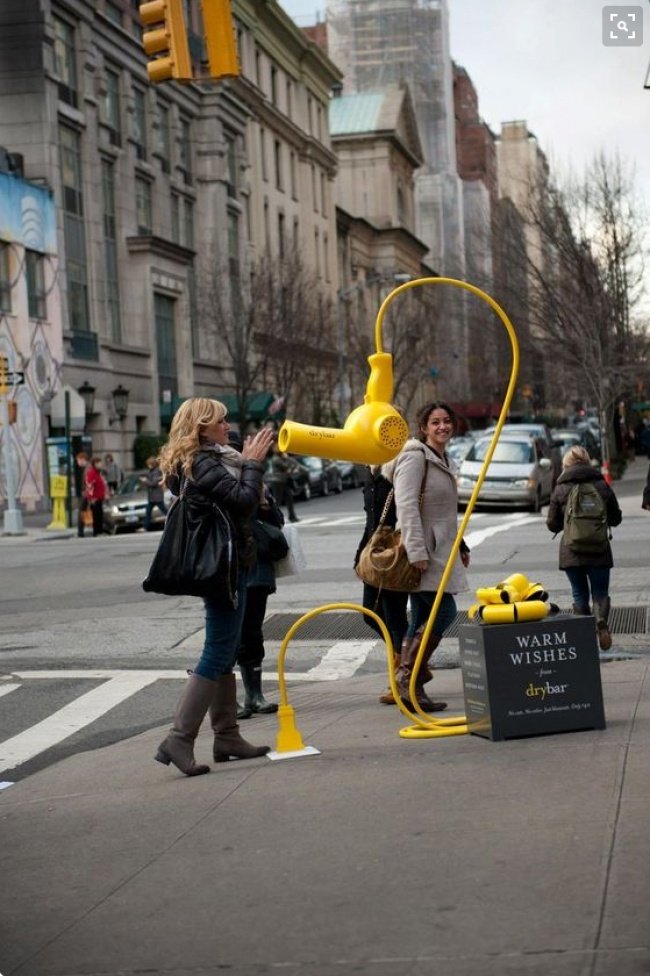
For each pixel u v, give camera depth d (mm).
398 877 5086
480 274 66625
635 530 23266
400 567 8555
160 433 51156
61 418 35625
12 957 4656
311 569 19188
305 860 5422
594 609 11742
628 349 51688
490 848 5336
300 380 60406
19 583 20000
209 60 12703
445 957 4273
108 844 6000
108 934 4793
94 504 31719
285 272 59656
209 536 7043
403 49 120000
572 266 49688
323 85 83500
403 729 8062
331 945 4473
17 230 40312
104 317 47812
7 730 9633
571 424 102062
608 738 7238
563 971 4078
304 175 77875
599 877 4867
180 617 14977
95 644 13461
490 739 7391
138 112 52188
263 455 7156
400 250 101375
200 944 4605
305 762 7352
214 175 58875
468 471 32719
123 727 9609
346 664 11719
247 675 9461
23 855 5969
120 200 49875
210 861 5555
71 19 45438
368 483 9359
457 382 91500
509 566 18375
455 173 129750
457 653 11859
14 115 43031
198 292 56531
